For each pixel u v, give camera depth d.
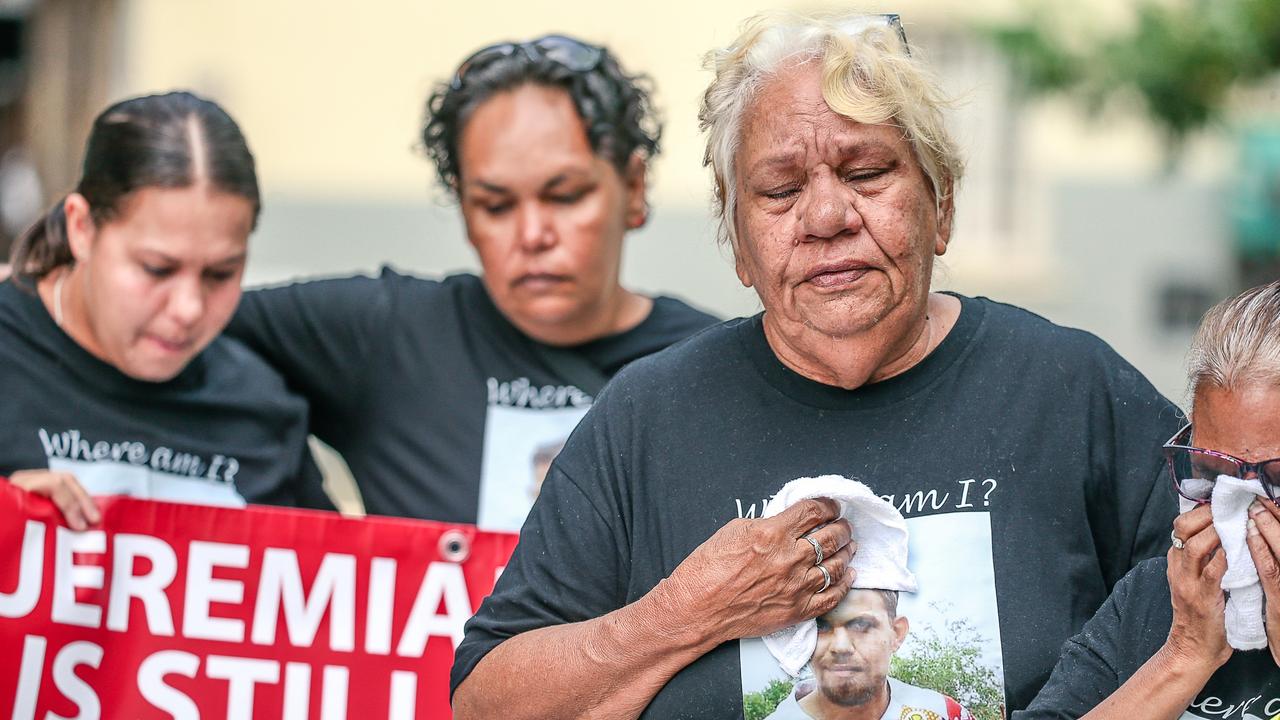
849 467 2.77
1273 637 2.48
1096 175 12.65
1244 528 2.47
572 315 3.93
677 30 12.57
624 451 2.87
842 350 2.70
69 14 14.96
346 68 13.20
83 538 3.69
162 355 3.67
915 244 2.69
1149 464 2.80
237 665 3.72
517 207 3.91
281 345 4.07
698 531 2.78
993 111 12.57
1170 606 2.66
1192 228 12.55
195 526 3.73
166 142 3.59
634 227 4.21
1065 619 2.71
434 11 13.08
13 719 3.64
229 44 13.34
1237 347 2.52
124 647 3.70
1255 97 7.28
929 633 2.70
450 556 3.75
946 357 2.81
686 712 2.70
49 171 15.23
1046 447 2.77
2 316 3.71
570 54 3.95
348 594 3.73
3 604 3.64
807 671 2.70
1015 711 2.67
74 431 3.71
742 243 2.83
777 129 2.68
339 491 9.05
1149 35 6.93
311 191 13.20
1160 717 2.54
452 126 4.01
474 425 3.98
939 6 11.80
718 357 2.89
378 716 3.71
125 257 3.60
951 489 2.74
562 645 2.74
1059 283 12.71
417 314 4.05
